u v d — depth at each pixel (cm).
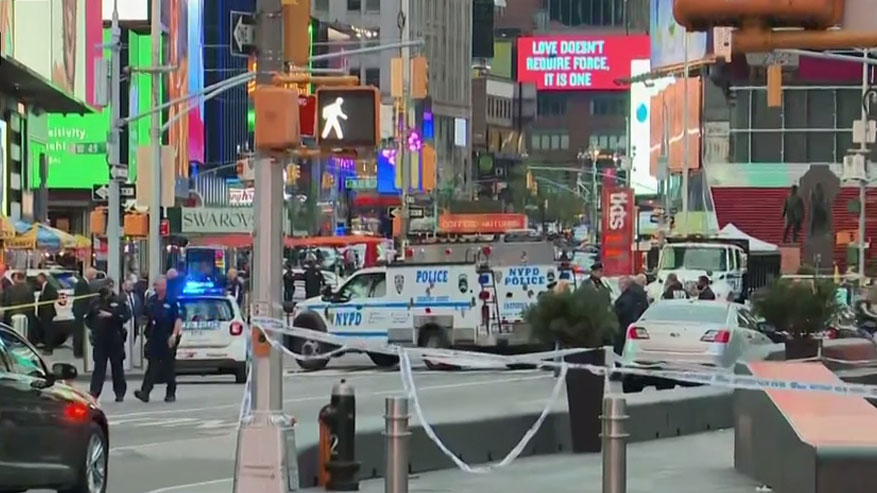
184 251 11688
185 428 4244
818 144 17062
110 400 5253
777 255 11044
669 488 2922
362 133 2569
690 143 18238
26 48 9356
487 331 6875
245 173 14650
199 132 18450
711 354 5234
